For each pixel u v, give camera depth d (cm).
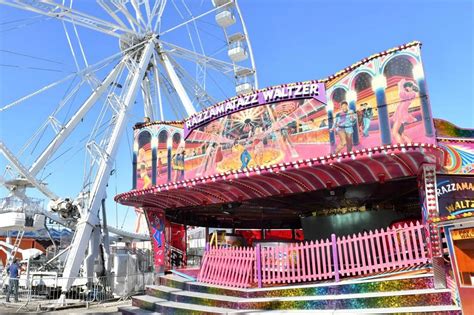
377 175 1034
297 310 885
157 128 1509
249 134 1246
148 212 1530
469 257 675
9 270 1847
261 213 1784
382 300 807
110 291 1745
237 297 1020
